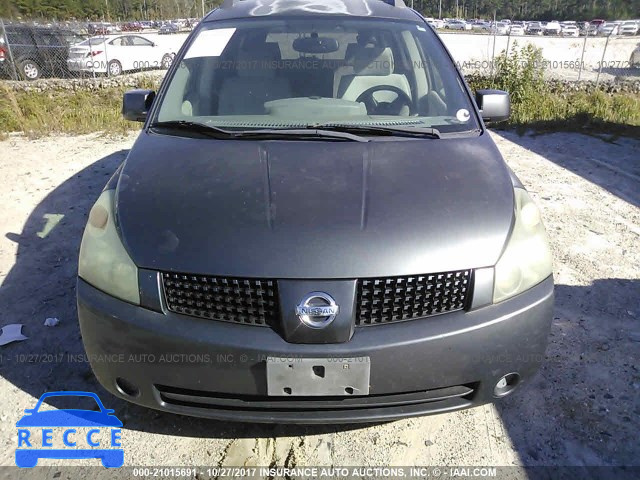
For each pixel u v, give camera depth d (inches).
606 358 114.1
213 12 142.9
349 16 134.3
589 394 104.3
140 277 79.9
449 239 80.7
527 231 88.5
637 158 258.7
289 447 93.3
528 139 293.9
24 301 135.6
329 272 76.7
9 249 163.5
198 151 99.4
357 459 91.0
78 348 117.3
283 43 126.8
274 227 80.7
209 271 77.4
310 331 75.6
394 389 78.6
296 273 76.5
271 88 119.2
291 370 75.8
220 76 121.7
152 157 99.2
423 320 79.0
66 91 528.1
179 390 82.7
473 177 92.9
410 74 123.0
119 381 84.8
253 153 98.0
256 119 112.3
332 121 110.9
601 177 231.0
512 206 88.9
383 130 106.3
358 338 76.6
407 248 78.9
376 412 81.0
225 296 77.9
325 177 90.6
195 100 118.1
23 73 616.1
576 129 314.2
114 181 101.0
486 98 126.3
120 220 86.0
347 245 78.6
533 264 85.9
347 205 84.4
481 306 80.5
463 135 109.2
